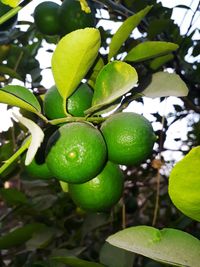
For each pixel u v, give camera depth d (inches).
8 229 23.2
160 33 15.7
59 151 8.9
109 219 19.5
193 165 6.7
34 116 12.8
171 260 7.5
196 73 17.0
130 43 16.3
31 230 14.8
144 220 24.6
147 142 9.6
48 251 20.0
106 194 10.0
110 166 10.0
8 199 17.8
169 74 10.7
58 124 10.0
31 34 17.0
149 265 13.8
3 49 15.6
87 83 11.4
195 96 17.2
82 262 9.4
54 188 19.7
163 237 7.9
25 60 17.0
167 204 22.2
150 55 11.6
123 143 9.5
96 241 22.5
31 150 7.0
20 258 19.1
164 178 20.7
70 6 13.3
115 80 9.4
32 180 18.7
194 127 21.3
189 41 17.4
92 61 9.2
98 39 8.7
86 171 9.0
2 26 12.9
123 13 14.4
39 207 18.9
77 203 10.3
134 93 10.7
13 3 10.2
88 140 8.9
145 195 27.6
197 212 7.3
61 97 10.0
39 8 14.1
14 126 16.0
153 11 16.9
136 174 20.6
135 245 7.8
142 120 9.7
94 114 9.9
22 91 9.5
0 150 15.2
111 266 10.9
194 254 7.7
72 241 19.8
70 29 13.5
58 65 9.1
